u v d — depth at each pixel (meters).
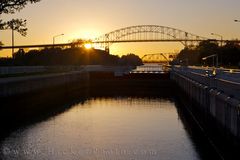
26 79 58.34
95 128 43.34
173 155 31.34
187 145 34.72
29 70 87.62
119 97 83.25
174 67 120.56
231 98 27.75
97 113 56.31
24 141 36.47
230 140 27.72
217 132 33.44
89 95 88.38
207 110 39.59
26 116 52.69
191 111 56.25
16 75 70.06
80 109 61.12
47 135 39.25
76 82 97.69
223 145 30.45
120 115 54.28
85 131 41.47
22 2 53.06
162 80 109.56
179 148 33.66
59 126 44.75
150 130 42.16
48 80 71.44
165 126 44.91
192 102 55.22
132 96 85.69
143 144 35.00
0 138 37.88
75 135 39.25
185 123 47.12
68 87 89.50
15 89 53.16
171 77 106.56
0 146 34.44
